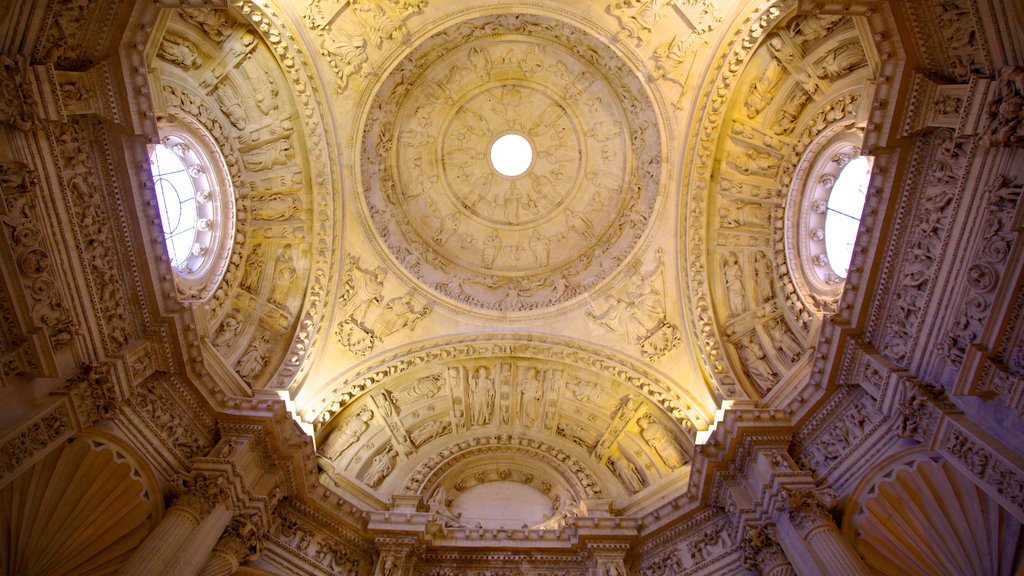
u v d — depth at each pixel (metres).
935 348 10.49
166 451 12.07
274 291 16.66
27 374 9.35
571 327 18.59
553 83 18.73
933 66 9.91
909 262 11.09
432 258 19.62
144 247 11.21
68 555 11.34
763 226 16.66
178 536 10.72
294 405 15.72
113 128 10.31
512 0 15.99
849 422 12.66
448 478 18.66
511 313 18.84
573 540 15.58
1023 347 9.07
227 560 11.57
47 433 9.38
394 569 14.55
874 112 10.51
